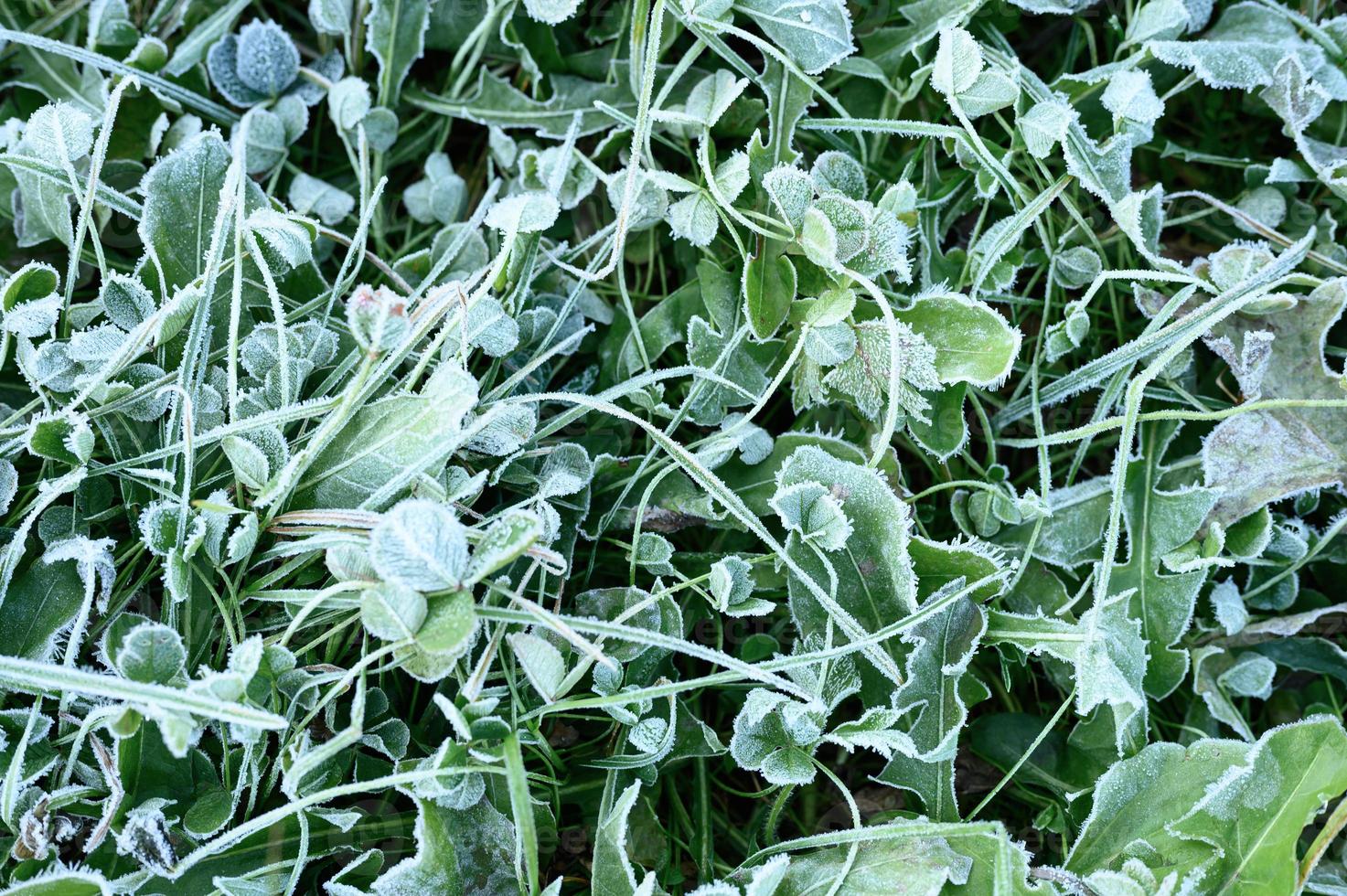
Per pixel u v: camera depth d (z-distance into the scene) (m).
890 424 0.62
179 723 0.58
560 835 0.64
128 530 0.64
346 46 0.67
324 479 0.61
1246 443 0.64
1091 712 0.64
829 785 0.65
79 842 0.61
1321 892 0.62
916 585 0.63
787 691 0.63
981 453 0.67
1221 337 0.65
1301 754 0.62
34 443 0.61
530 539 0.59
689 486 0.65
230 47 0.66
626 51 0.67
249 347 0.62
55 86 0.67
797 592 0.63
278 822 0.62
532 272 0.64
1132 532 0.65
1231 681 0.65
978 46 0.64
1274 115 0.68
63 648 0.61
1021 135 0.65
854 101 0.67
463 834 0.61
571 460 0.63
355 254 0.66
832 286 0.64
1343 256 0.66
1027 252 0.66
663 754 0.62
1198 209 0.67
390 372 0.61
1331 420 0.64
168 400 0.62
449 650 0.58
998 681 0.66
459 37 0.67
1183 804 0.62
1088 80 0.66
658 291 0.68
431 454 0.60
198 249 0.63
